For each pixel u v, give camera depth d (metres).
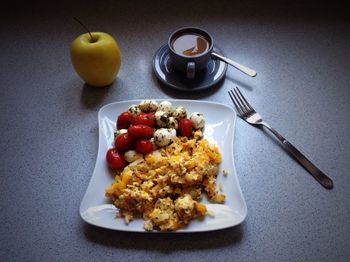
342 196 0.76
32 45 1.10
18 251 0.70
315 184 0.78
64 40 1.11
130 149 0.79
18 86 1.00
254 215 0.74
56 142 0.87
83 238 0.71
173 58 0.94
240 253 0.69
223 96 0.96
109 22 1.14
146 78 1.00
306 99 0.94
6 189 0.79
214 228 0.68
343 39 1.08
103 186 0.76
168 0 1.19
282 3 1.18
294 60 1.03
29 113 0.93
